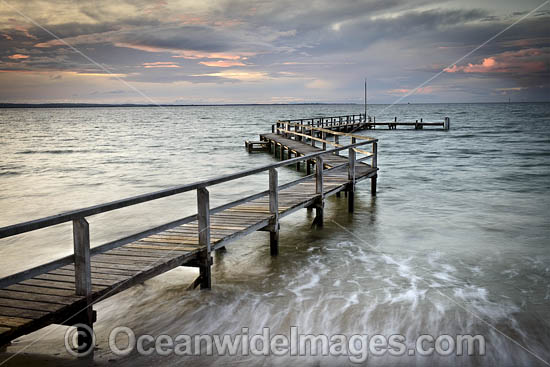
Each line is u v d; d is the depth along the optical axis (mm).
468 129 49062
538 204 10852
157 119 130000
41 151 30906
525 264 6371
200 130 59031
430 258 6711
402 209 10422
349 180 9938
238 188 13797
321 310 4797
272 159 23094
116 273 4129
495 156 22891
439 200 11500
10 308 3352
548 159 21297
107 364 3676
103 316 4668
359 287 5500
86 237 3580
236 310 4793
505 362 3746
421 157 22641
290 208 7184
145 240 5328
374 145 12211
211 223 6180
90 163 23000
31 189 15023
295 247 7340
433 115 119312
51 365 3645
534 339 4133
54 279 3982
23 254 7309
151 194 4117
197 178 17234
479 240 7695
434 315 4660
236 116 137750
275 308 4848
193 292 5199
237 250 7156
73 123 101000
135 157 25734
